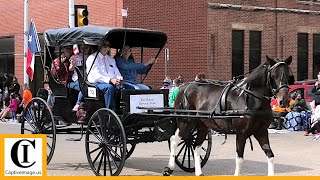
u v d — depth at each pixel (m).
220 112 10.45
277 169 12.60
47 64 13.22
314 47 30.38
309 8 29.95
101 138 11.11
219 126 10.66
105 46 12.10
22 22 33.53
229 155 15.09
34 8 32.28
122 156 10.66
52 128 12.23
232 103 10.33
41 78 31.83
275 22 28.78
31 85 31.86
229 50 27.27
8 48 34.69
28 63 20.58
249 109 9.94
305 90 23.31
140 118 11.50
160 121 11.42
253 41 28.23
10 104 27.69
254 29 28.09
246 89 10.10
